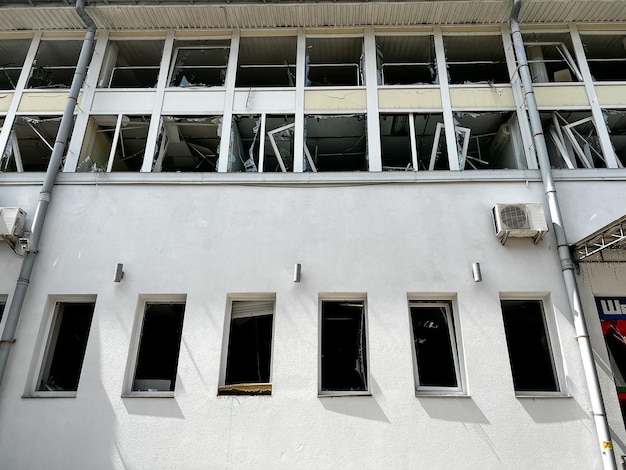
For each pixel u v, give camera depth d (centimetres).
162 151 835
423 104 820
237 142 840
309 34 895
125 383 631
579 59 852
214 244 703
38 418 606
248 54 941
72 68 949
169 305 696
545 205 716
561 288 663
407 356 632
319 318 666
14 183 757
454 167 768
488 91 830
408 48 924
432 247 693
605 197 723
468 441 588
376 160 773
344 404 608
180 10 857
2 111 838
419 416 600
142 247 704
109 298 671
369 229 707
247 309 689
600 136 785
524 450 582
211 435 595
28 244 682
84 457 588
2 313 694
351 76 994
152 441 594
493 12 855
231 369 655
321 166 1044
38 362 650
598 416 582
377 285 671
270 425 599
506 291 665
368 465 579
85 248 705
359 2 838
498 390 611
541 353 659
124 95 846
